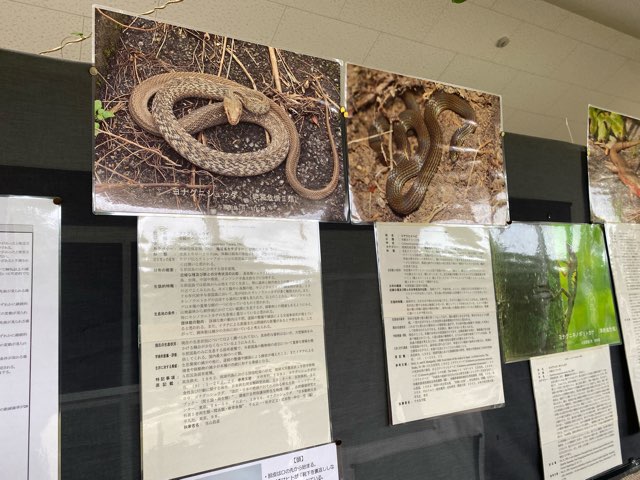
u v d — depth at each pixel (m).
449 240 0.99
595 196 1.25
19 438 0.60
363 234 0.91
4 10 1.83
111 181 0.68
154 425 0.66
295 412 0.76
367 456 0.84
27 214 0.65
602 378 1.15
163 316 0.69
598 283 1.20
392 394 0.87
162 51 0.73
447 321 0.95
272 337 0.76
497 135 1.08
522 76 3.01
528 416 1.03
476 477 0.94
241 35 2.21
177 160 0.73
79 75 0.73
